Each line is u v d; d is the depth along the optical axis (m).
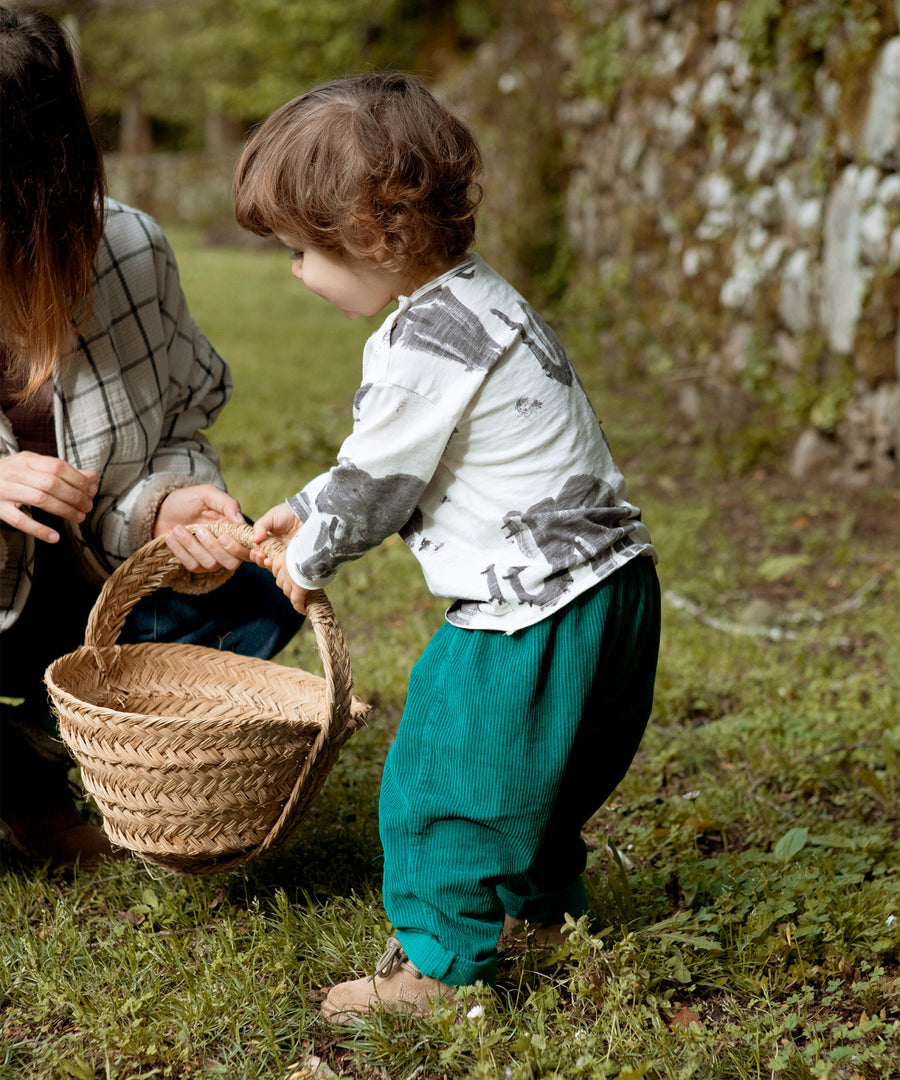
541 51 11.66
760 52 7.30
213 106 28.41
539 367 2.13
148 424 2.63
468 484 2.13
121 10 29.33
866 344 6.45
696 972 2.35
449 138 2.14
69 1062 2.08
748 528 6.06
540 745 2.10
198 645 2.74
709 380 8.06
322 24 25.70
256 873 2.68
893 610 4.79
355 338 12.22
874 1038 2.18
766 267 7.43
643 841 2.90
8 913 2.58
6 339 2.36
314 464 6.91
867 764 3.41
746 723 3.61
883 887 2.59
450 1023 2.10
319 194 2.08
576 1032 2.11
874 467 6.64
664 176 9.10
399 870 2.19
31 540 2.57
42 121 2.16
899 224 6.09
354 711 2.44
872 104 6.14
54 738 2.78
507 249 11.71
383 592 4.88
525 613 2.08
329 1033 2.20
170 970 2.36
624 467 7.20
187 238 22.67
